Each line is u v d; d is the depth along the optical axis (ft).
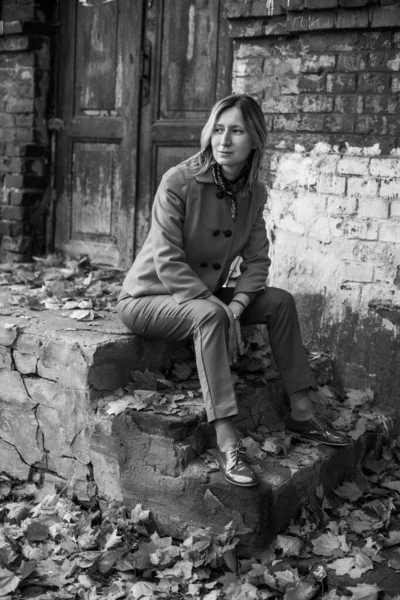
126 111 17.51
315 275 14.24
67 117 18.56
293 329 11.78
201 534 10.38
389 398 13.73
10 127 18.79
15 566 10.06
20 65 18.44
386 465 13.03
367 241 13.61
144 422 10.87
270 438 11.50
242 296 11.64
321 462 11.35
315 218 14.08
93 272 17.15
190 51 16.55
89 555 10.19
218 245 11.55
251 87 14.93
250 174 11.36
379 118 13.26
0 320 12.63
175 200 11.19
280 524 10.67
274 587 9.61
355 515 11.42
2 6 18.30
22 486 12.39
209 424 11.09
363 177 13.51
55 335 11.78
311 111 13.88
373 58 13.23
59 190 18.92
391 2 12.87
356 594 9.39
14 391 12.35
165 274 11.05
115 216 18.07
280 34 14.34
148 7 16.97
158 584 9.89
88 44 17.97
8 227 18.85
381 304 13.60
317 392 13.38
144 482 10.98
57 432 11.91
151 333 11.48
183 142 16.84
